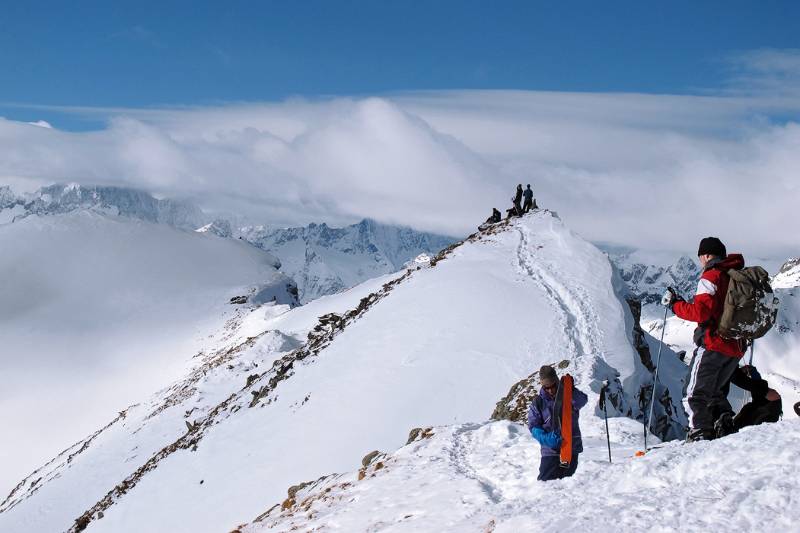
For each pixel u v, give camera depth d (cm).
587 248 5684
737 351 752
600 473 784
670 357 5416
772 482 542
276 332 8688
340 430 3619
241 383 7575
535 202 7812
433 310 4725
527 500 815
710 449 664
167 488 4331
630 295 5509
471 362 3806
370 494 1195
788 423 669
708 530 510
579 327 4112
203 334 16562
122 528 4147
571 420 925
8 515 6388
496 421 1491
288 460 3584
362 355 4462
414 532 920
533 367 3628
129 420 8525
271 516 1488
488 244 6188
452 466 1232
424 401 3553
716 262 755
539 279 5088
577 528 593
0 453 11856
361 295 9869
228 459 4156
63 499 6228
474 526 796
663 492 613
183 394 8169
